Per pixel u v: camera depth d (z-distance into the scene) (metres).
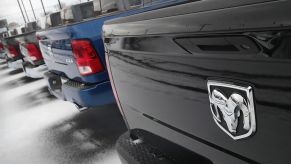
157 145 1.36
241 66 0.74
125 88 1.48
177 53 0.97
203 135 0.98
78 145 3.31
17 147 3.76
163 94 1.14
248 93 0.73
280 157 0.71
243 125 0.77
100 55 2.83
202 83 0.90
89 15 5.79
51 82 3.97
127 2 4.43
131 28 1.24
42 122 4.55
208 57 0.84
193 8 0.88
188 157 1.13
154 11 1.09
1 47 13.93
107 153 2.94
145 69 1.21
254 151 0.78
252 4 0.68
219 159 0.95
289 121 0.65
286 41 0.61
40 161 3.17
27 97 6.80
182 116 1.07
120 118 3.78
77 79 3.27
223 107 0.83
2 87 9.13
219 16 0.77
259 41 0.67
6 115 5.57
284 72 0.63
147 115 1.35
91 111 4.41
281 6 0.62
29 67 6.51
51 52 3.74
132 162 1.37
